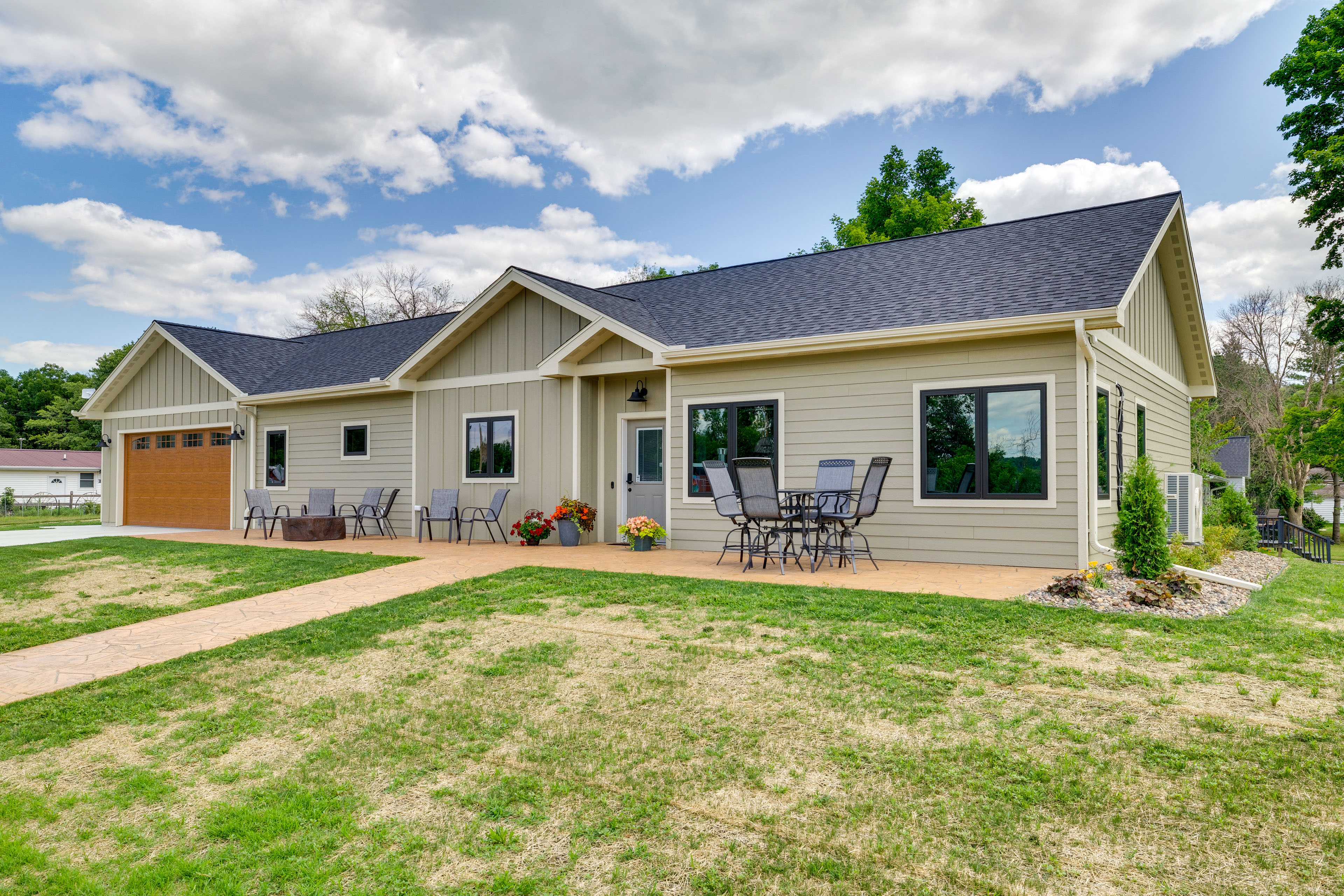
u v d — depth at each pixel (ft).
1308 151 51.37
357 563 32.65
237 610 24.44
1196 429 73.67
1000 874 8.75
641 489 40.11
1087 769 11.20
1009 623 18.95
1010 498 28.53
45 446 157.69
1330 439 81.46
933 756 11.79
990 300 30.12
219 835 10.41
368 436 49.14
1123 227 33.58
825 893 8.56
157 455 61.72
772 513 27.73
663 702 14.64
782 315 35.94
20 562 36.32
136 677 17.84
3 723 15.10
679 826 10.17
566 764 12.17
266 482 54.70
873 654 16.76
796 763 11.82
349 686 16.57
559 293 39.24
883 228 98.99
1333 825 9.51
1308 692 13.98
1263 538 57.52
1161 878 8.56
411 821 10.62
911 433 30.45
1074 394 27.43
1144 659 16.01
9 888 9.28
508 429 42.24
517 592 24.79
